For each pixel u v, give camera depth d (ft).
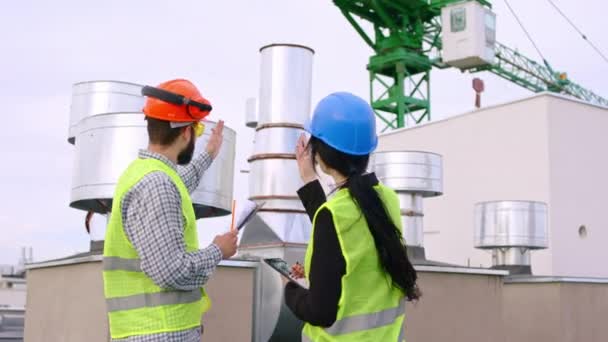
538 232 36.55
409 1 93.86
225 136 19.85
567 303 32.09
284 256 24.06
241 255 23.30
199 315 11.23
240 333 19.51
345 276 9.61
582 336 32.32
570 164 54.08
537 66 117.91
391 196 10.80
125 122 18.58
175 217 10.52
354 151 10.37
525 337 32.96
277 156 25.57
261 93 26.55
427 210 61.26
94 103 22.90
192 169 13.82
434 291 25.53
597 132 56.24
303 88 26.40
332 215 9.66
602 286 33.58
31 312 21.06
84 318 18.16
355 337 9.87
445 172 60.08
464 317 26.17
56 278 19.86
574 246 53.01
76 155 19.65
